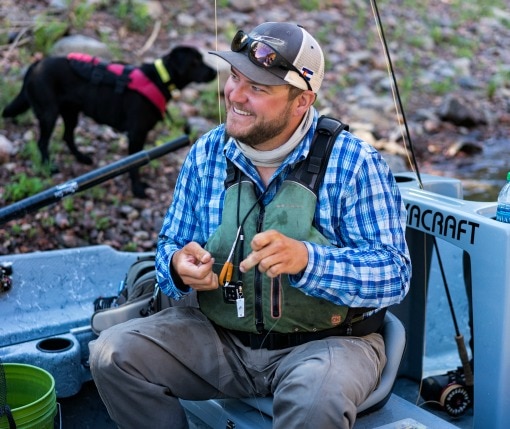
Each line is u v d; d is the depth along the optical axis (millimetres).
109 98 4789
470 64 8891
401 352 2219
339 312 2088
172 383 2125
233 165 2176
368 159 2094
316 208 2098
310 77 2045
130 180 4863
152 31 7113
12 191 4410
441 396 2609
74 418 2695
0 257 3133
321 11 8625
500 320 2207
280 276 2055
